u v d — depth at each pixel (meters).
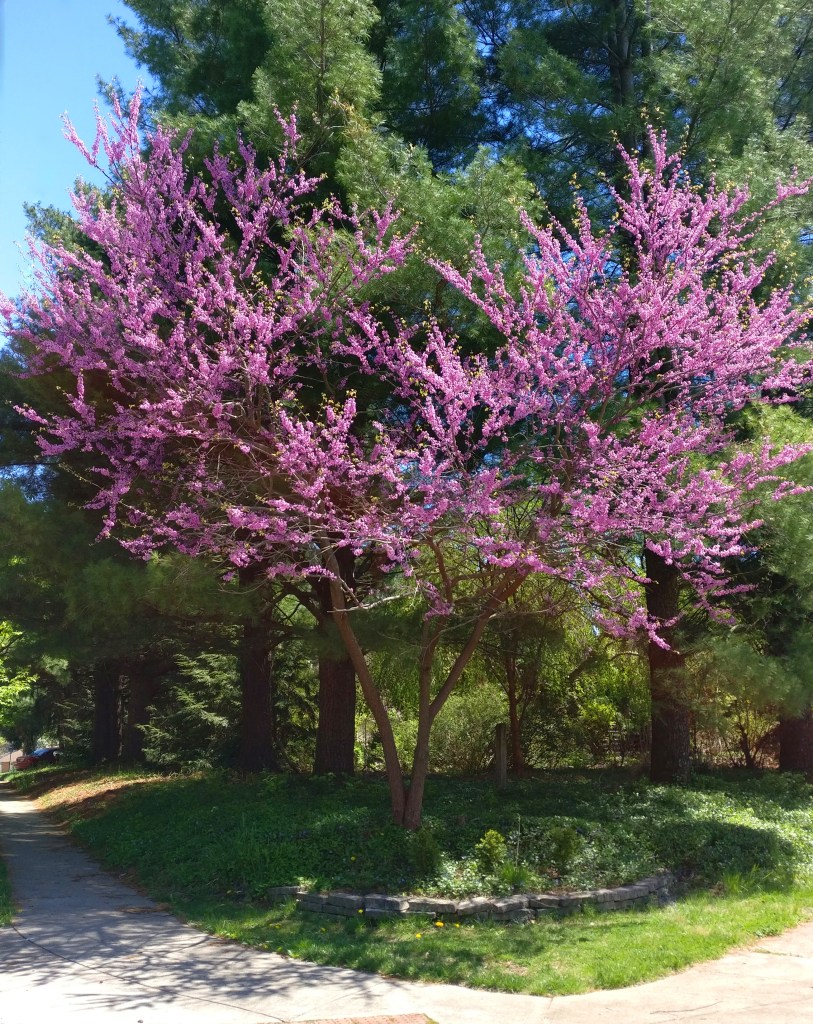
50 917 8.13
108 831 13.30
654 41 14.09
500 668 17.27
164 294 9.59
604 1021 5.09
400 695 18.41
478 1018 5.21
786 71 14.51
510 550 8.39
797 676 10.17
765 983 5.78
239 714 20.89
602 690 17.94
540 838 9.27
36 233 12.99
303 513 8.58
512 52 12.83
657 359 10.33
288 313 9.35
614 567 9.15
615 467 8.38
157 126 10.77
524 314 9.05
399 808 9.69
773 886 8.82
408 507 8.27
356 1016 5.28
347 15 10.95
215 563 10.62
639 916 7.67
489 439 9.86
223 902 8.34
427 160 11.32
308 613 16.53
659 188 9.17
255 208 10.46
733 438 10.88
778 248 10.55
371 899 7.67
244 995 5.72
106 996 5.71
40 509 10.81
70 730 40.50
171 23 14.53
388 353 9.27
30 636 14.40
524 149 12.74
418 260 9.67
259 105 10.91
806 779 15.08
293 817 10.50
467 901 7.70
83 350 9.71
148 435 8.79
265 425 9.65
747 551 10.73
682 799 11.98
